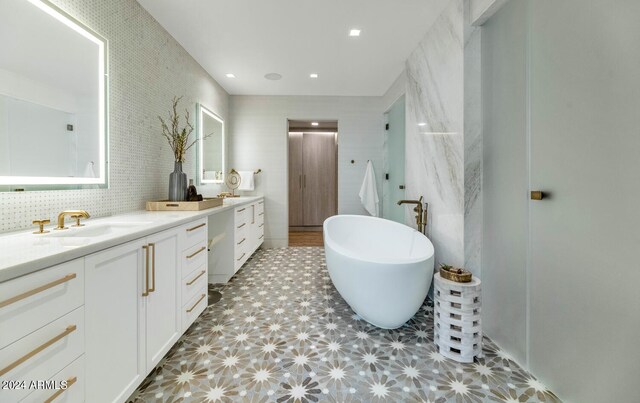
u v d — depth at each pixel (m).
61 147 1.42
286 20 2.20
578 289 1.17
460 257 1.90
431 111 2.33
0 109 1.15
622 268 1.00
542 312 1.37
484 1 1.68
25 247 0.88
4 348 0.68
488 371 1.45
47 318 0.78
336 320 1.99
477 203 1.86
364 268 1.74
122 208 1.86
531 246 1.44
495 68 1.71
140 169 2.04
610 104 1.03
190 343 1.68
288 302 2.28
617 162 1.01
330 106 4.24
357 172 4.30
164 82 2.34
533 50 1.41
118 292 1.07
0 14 1.14
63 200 1.43
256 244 3.64
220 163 3.76
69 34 1.44
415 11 2.10
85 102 1.55
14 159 1.20
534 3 1.39
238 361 1.51
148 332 1.26
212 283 2.69
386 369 1.46
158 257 1.34
